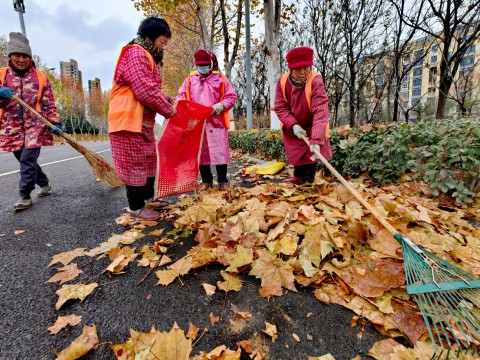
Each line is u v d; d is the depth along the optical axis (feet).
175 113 8.25
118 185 12.46
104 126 199.00
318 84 9.59
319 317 4.57
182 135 8.95
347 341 4.11
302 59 9.21
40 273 6.11
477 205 8.27
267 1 23.72
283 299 5.01
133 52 7.39
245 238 6.60
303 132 9.97
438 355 3.71
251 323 4.47
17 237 7.92
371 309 4.59
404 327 4.17
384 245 6.11
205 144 10.78
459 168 8.65
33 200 11.64
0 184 14.84
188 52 63.77
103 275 5.95
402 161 10.10
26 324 4.62
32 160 10.48
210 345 4.09
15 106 10.23
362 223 6.55
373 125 11.61
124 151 7.91
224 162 10.82
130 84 7.36
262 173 14.73
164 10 40.93
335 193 8.60
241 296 5.13
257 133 22.70
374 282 5.02
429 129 10.47
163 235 7.68
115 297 5.23
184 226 7.98
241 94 63.36
